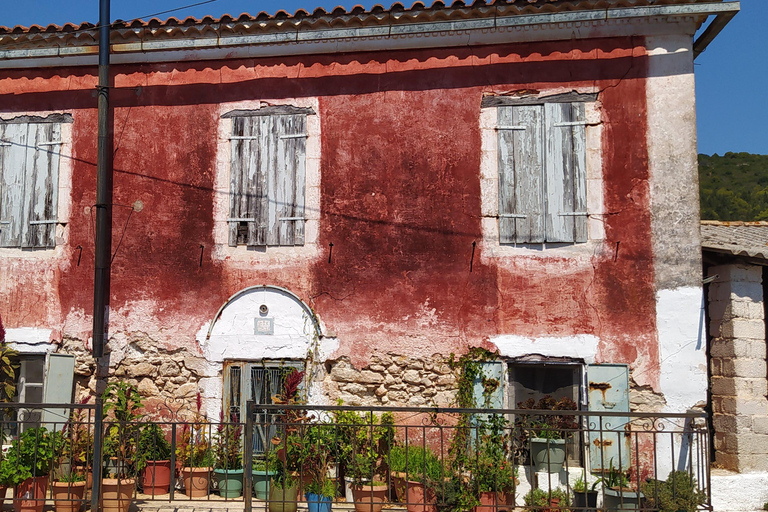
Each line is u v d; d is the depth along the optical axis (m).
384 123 8.73
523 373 8.28
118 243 9.02
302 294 8.62
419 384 8.27
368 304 8.49
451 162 8.54
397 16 8.38
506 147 8.46
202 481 7.91
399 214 8.57
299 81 8.95
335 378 8.43
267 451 7.68
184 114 9.12
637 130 8.25
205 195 8.97
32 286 9.12
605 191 8.23
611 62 8.37
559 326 8.11
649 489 6.92
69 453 7.82
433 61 8.70
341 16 8.49
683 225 8.04
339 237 8.65
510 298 8.23
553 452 7.72
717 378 8.26
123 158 9.16
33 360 9.14
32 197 9.27
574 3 8.09
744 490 7.55
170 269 8.91
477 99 8.57
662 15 8.02
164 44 8.95
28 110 9.43
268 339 8.62
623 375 7.90
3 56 9.22
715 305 8.35
